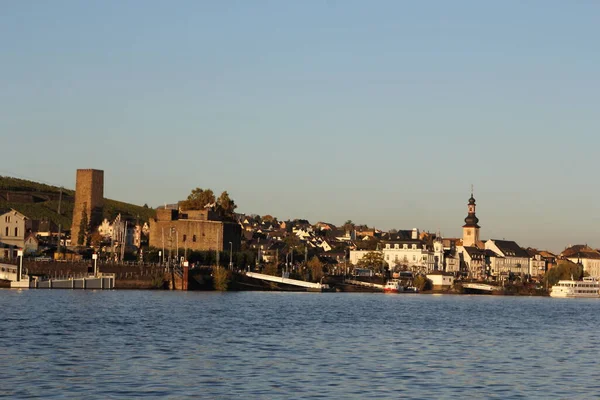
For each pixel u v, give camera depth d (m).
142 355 118.62
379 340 146.88
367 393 93.81
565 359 126.81
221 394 91.81
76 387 93.44
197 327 160.00
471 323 195.38
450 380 103.56
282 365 112.56
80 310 188.25
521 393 95.94
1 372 101.00
